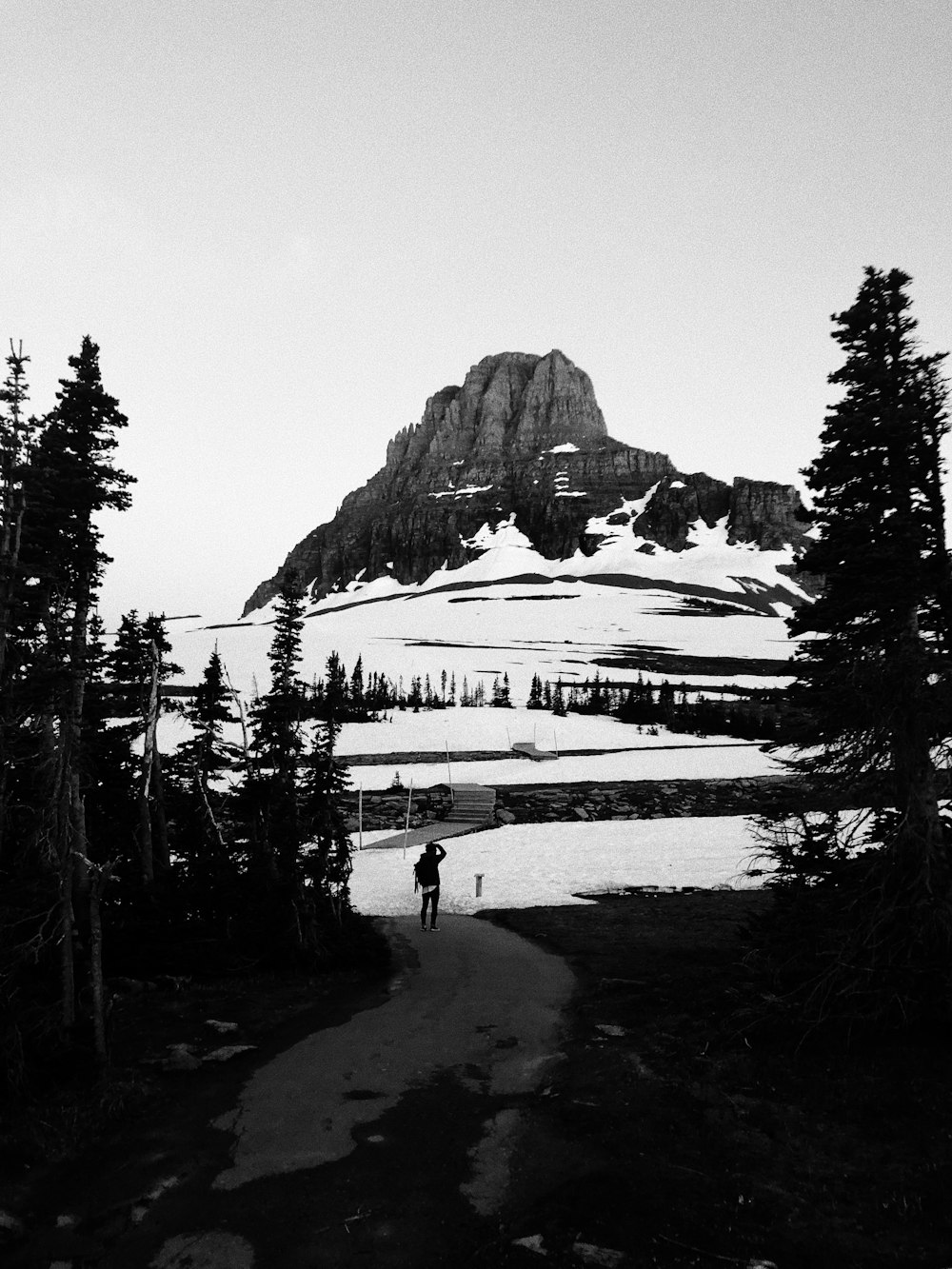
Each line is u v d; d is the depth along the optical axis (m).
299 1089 9.60
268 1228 6.55
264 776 18.38
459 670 147.25
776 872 13.04
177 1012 12.66
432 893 21.64
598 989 14.33
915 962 10.13
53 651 11.46
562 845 38.25
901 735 10.89
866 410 11.55
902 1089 8.62
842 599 11.80
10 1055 8.93
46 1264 6.10
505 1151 7.94
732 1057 10.02
